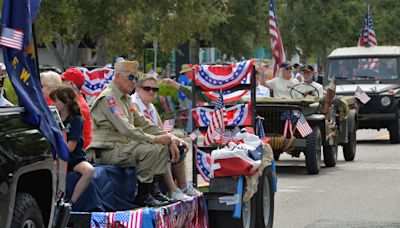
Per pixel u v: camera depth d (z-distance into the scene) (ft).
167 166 44.42
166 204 43.88
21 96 33.17
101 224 39.40
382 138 136.67
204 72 56.49
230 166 48.16
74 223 39.52
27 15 33.65
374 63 127.34
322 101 89.45
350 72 127.24
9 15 33.53
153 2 150.51
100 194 40.75
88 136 46.75
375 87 123.95
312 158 85.15
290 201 67.87
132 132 43.86
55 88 40.50
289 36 244.83
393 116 123.65
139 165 43.62
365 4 250.98
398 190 74.23
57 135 34.63
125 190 42.78
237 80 56.08
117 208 41.93
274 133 85.40
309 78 90.89
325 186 77.00
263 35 224.33
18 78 33.55
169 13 157.38
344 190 74.23
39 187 34.65
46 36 143.84
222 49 220.23
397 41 296.10
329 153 92.17
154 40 162.81
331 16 242.99
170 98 119.34
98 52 152.15
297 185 77.82
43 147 33.32
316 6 244.42
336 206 65.41
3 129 31.35
